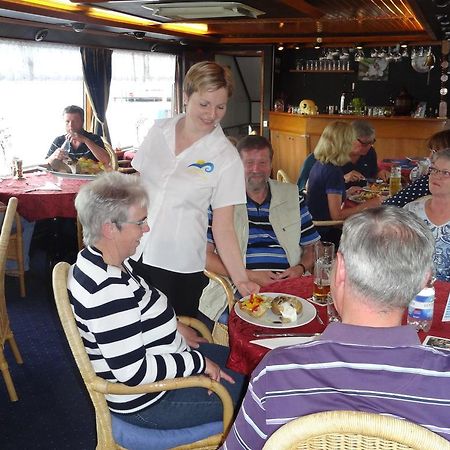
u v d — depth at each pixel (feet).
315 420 3.11
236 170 7.84
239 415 3.88
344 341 3.50
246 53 29.81
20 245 13.67
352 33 26.76
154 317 5.97
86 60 21.83
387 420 3.04
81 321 5.47
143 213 5.73
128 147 25.62
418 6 14.42
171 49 27.61
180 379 5.75
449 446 2.95
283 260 8.93
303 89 31.78
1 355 9.40
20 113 19.93
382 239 3.52
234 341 5.91
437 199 8.20
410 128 25.96
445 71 27.14
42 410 9.32
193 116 7.66
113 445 6.01
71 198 14.19
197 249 8.20
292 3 15.85
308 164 15.12
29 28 18.53
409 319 5.90
